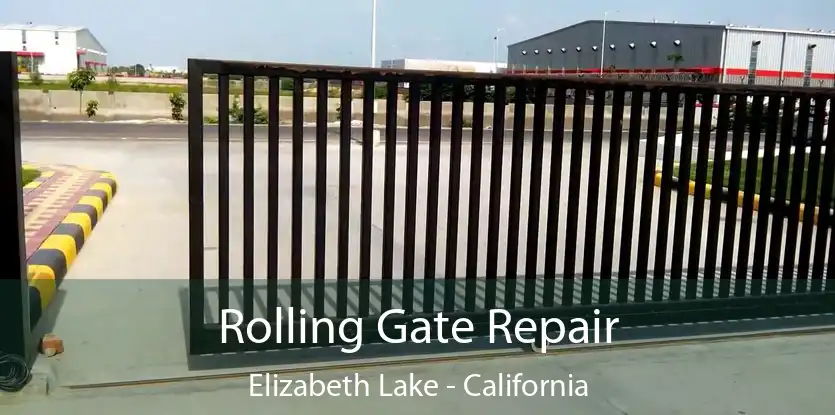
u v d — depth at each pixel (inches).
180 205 345.4
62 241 229.0
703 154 170.7
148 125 894.4
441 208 351.6
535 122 159.3
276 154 145.2
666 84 163.6
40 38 2365.9
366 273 156.2
